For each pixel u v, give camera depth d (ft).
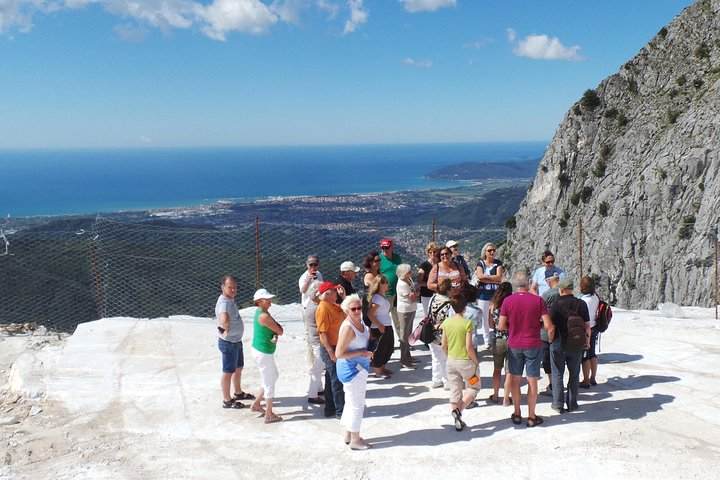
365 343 21.03
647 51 235.61
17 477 19.49
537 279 30.25
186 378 28.71
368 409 24.50
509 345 22.12
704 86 201.57
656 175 183.21
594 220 205.87
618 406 23.82
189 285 53.26
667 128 200.85
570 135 233.76
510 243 255.09
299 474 19.30
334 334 22.70
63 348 32.78
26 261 52.95
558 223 226.58
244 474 19.45
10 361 33.19
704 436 20.93
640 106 221.46
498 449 20.39
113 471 19.85
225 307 24.47
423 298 30.37
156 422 23.82
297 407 25.26
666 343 32.27
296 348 33.65
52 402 25.98
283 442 21.72
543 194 242.37
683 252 161.89
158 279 53.26
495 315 24.27
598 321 25.67
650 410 23.29
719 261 149.38
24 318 48.55
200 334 35.50
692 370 27.76
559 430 21.70
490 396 25.14
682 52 222.89
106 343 33.65
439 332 25.20
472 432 21.86
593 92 237.45
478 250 51.55
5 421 24.16
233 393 26.55
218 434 22.61
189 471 19.75
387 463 19.75
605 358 30.22
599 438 20.90
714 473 18.30
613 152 218.18
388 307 27.32
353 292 26.89
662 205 178.70
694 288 154.10
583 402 24.43
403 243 58.18
